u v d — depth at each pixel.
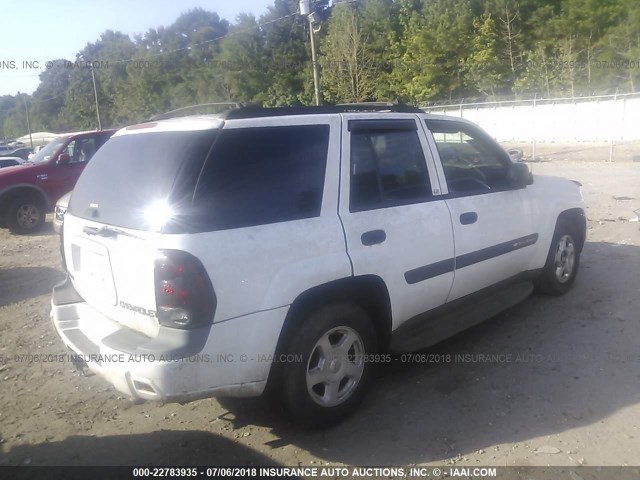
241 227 3.12
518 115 28.38
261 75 44.41
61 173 11.66
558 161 20.03
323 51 35.72
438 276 4.13
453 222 4.22
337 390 3.62
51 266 8.31
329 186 3.54
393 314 3.86
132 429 3.74
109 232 3.26
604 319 5.12
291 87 43.84
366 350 3.73
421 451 3.35
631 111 24.25
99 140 12.30
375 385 4.18
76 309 3.81
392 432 3.56
